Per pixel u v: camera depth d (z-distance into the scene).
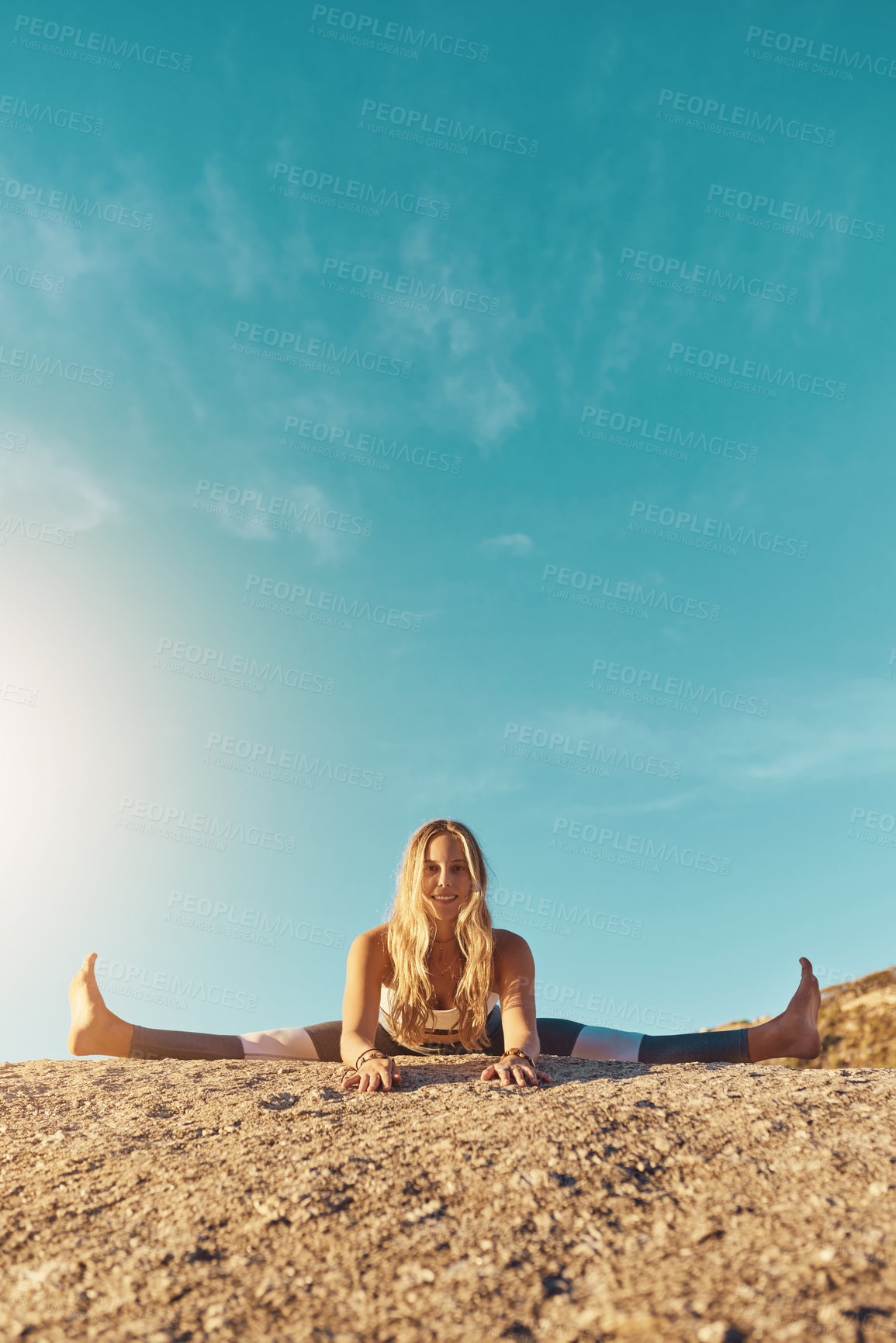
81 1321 1.65
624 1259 1.72
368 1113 2.78
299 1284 1.74
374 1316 1.60
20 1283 1.83
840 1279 1.48
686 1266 1.64
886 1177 1.99
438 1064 3.61
